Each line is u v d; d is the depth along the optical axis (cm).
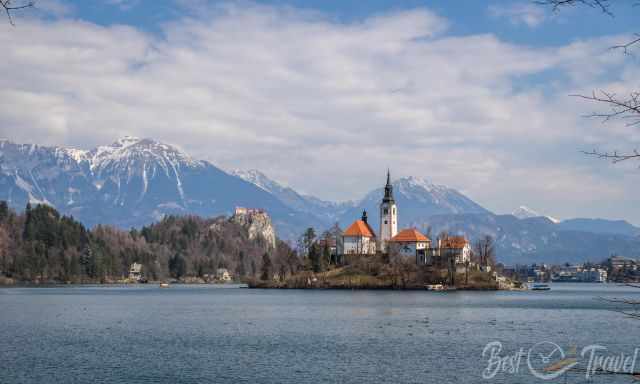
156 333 13725
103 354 10694
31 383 8488
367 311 19362
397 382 8531
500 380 8650
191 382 8525
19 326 15238
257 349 11225
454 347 11406
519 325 15088
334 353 10756
